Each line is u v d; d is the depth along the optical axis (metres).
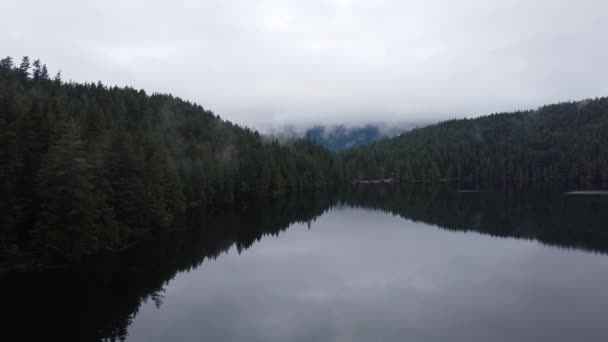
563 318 27.36
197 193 87.19
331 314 28.27
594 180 160.12
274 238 57.50
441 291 33.47
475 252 48.00
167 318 27.36
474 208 89.56
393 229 65.00
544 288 34.00
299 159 149.00
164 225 61.62
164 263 42.00
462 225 67.88
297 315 28.00
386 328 25.70
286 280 36.78
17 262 37.00
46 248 37.94
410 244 53.22
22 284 33.59
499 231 61.66
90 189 41.22
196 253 47.00
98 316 27.67
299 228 66.06
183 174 83.94
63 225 37.16
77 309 28.92
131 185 50.03
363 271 39.97
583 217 72.31
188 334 24.75
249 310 29.02
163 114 127.81
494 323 26.58
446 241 54.91
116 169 49.25
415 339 24.03
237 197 105.56
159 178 59.88
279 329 25.52
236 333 24.91
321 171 159.50
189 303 30.47
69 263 39.44
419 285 35.22
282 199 112.75
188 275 38.19
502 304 30.17
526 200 101.69
